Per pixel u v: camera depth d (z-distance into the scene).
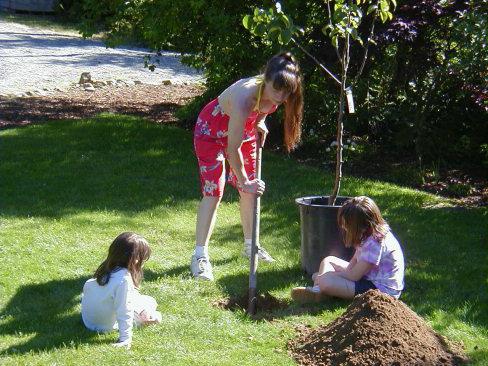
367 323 4.02
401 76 9.70
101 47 21.19
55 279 5.21
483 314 4.74
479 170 9.09
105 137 9.66
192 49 10.09
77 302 4.81
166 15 9.48
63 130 10.03
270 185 7.89
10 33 22.38
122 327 4.15
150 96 13.89
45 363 3.87
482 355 4.09
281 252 5.96
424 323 4.26
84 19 10.44
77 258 5.65
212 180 5.34
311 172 8.46
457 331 4.45
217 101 5.25
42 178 7.86
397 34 8.46
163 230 6.44
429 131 9.34
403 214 7.02
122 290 4.17
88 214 6.75
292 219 6.79
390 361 3.82
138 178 7.98
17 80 14.77
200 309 4.74
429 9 8.61
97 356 3.96
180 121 11.26
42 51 19.34
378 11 5.24
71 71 16.47
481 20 7.73
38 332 4.32
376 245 4.75
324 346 4.07
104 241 6.09
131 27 10.32
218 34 9.33
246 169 5.55
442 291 5.11
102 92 14.11
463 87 8.90
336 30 5.00
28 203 7.01
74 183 7.72
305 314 4.70
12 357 3.95
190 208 7.09
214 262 5.72
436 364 3.88
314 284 5.11
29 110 11.85
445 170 9.05
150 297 4.66
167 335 4.30
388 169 9.04
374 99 9.92
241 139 4.91
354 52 8.99
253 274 4.86
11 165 8.32
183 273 5.43
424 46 9.07
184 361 3.94
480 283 5.29
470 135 9.45
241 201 5.73
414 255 5.90
